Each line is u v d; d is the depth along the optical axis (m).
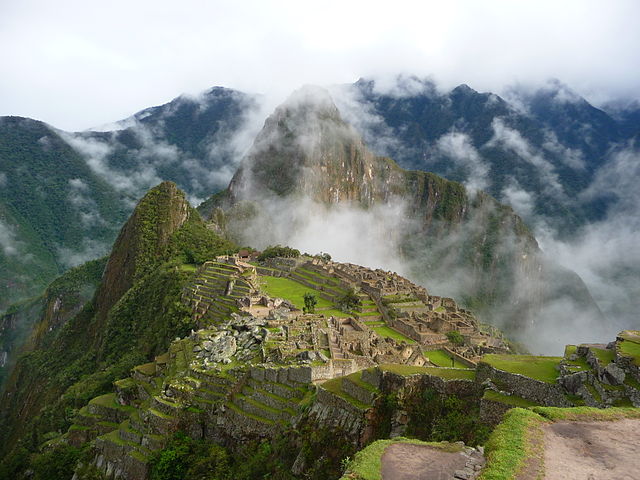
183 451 38.19
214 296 88.62
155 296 112.75
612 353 25.73
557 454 17.83
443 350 82.75
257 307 75.12
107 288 158.75
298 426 31.42
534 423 19.70
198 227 178.88
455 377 28.11
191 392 42.31
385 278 139.62
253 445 34.84
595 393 23.27
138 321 111.44
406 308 107.38
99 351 111.88
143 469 38.88
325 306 102.81
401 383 28.11
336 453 27.97
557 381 24.53
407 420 27.39
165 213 169.25
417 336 88.94
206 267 112.31
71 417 65.00
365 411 27.89
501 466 17.05
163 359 57.66
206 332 55.69
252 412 37.03
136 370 57.91
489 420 25.28
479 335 98.31
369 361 41.25
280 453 31.56
